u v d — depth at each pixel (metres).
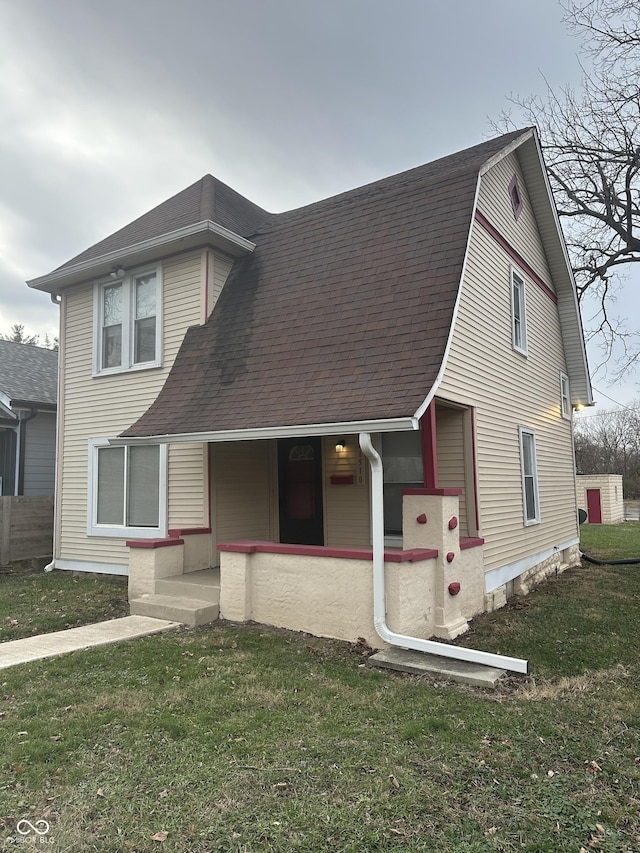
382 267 7.89
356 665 5.57
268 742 3.83
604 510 25.81
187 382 8.55
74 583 9.80
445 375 7.24
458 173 8.46
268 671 5.27
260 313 8.73
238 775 3.40
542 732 4.07
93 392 10.99
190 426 7.53
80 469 11.13
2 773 3.40
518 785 3.34
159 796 3.17
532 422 10.94
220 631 6.59
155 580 7.87
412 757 3.65
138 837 2.80
